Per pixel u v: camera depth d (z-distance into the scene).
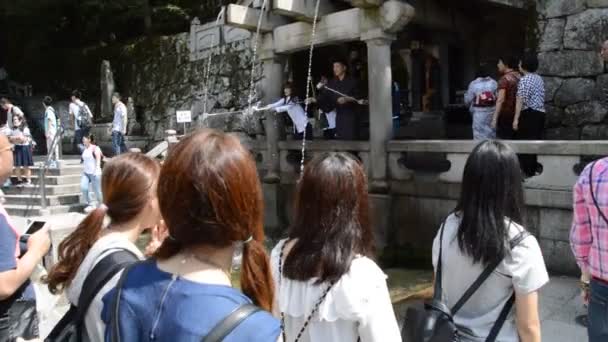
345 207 1.66
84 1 20.92
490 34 10.29
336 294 1.58
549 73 8.33
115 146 12.88
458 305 1.96
